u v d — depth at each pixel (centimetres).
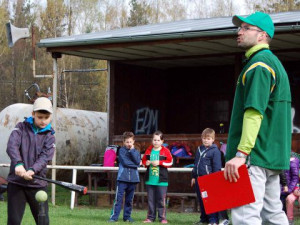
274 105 551
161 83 1853
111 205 1516
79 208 1384
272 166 549
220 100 1827
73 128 1842
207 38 1309
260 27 564
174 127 1866
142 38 1367
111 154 1480
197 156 1090
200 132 1845
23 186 676
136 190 1485
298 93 1691
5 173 1666
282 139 553
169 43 1356
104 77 4503
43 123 682
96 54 1562
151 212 1120
